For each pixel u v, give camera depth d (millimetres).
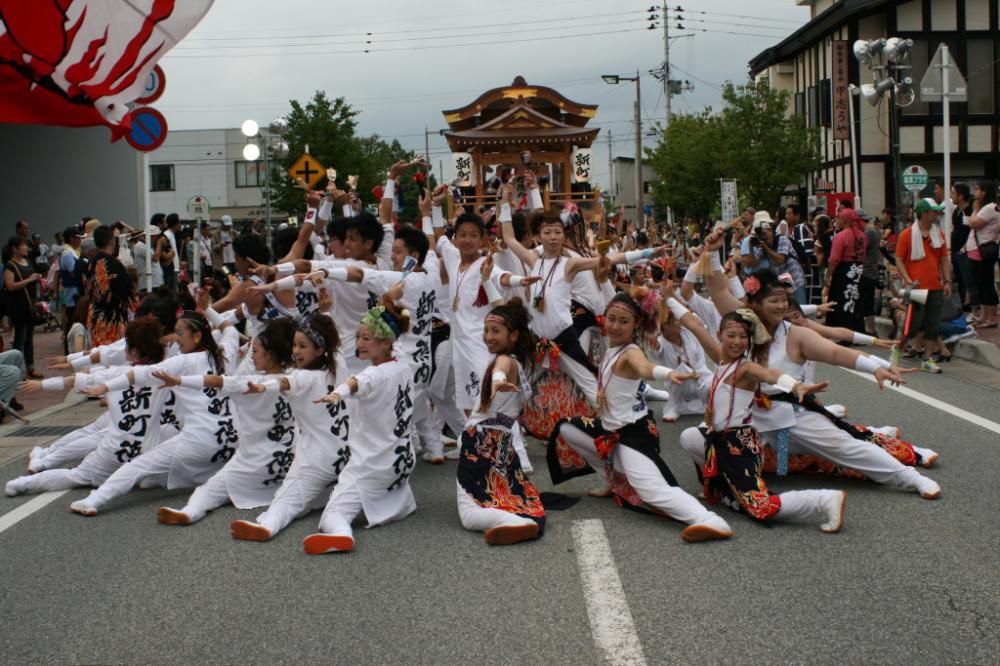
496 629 4469
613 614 4586
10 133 20062
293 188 32938
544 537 5816
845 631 4332
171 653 4324
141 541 5980
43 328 21484
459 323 7883
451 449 8273
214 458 7066
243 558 5582
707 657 4113
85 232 15867
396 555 5555
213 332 8008
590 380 7496
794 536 5695
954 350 12945
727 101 37844
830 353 6344
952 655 4078
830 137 36531
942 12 32625
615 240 18172
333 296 7934
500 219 8609
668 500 5828
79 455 7754
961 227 15812
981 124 33094
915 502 6316
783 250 14711
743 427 6078
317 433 6289
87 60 6965
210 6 7121
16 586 5234
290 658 4230
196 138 56938
